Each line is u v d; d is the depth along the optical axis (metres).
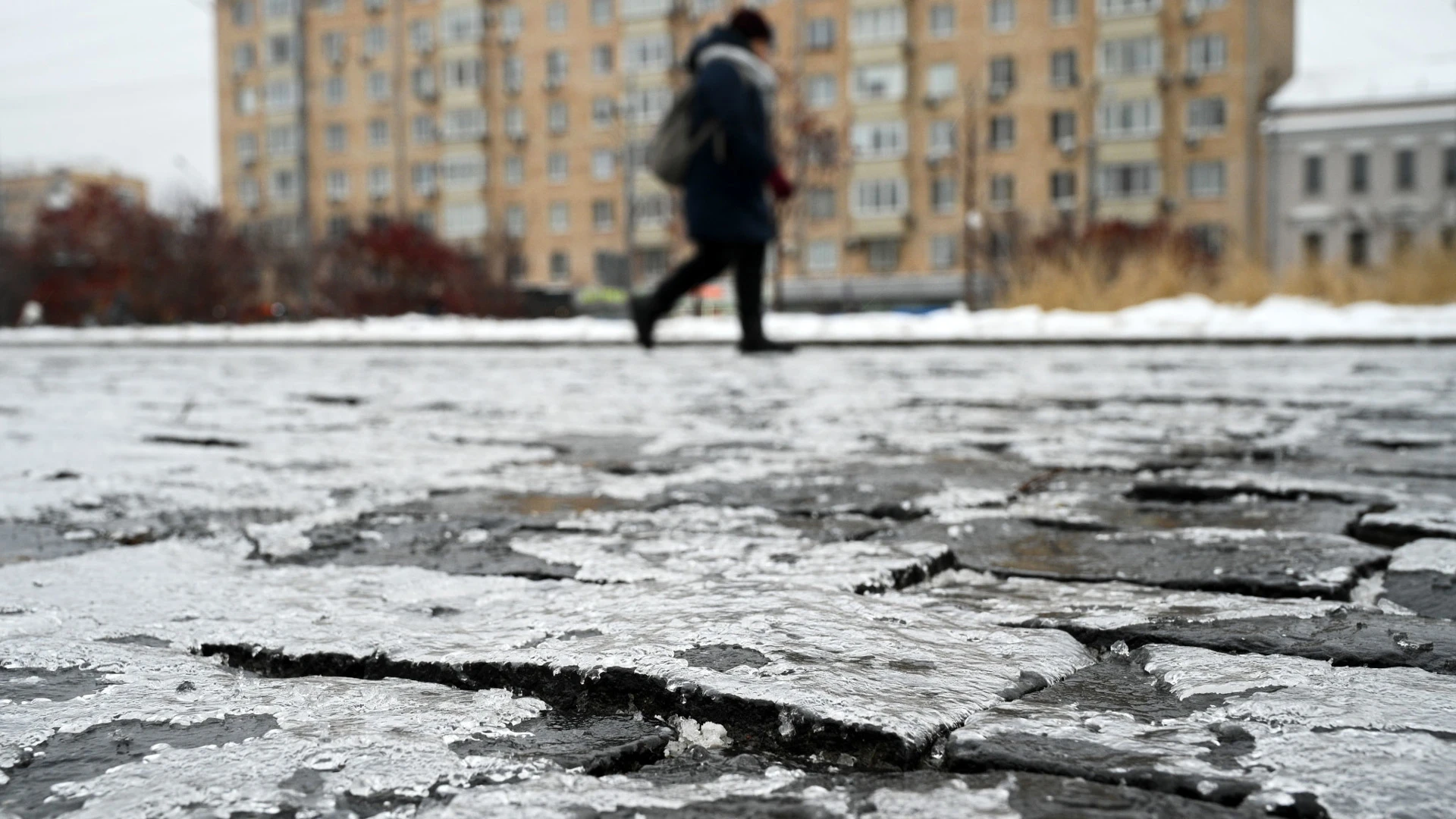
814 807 0.81
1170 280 13.86
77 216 36.91
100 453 3.19
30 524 2.09
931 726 0.95
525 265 48.88
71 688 1.12
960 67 42.88
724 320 16.11
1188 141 40.50
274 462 2.98
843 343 11.36
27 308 33.09
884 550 1.73
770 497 2.32
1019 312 12.92
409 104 51.31
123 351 14.27
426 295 34.12
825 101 44.62
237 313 35.28
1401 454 2.93
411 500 2.35
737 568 1.62
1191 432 3.52
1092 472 2.67
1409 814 0.77
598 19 48.03
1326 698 1.01
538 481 2.60
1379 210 37.81
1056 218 38.69
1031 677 1.09
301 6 44.31
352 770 0.89
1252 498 2.27
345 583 1.58
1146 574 1.59
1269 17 41.53
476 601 1.46
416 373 7.76
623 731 0.99
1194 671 1.11
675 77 46.62
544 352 11.84
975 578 1.62
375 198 51.97
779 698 1.01
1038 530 1.95
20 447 3.34
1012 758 0.88
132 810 0.82
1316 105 39.72
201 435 3.67
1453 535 1.85
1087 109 41.41
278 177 53.75
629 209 33.22
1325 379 5.95
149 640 1.31
